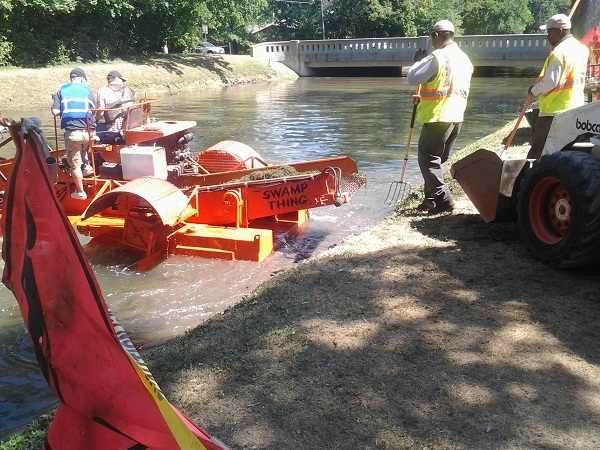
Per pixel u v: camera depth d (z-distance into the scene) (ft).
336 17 185.37
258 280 21.49
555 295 14.97
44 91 88.48
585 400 10.81
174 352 13.23
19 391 15.05
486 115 67.10
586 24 29.22
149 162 24.70
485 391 11.12
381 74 144.05
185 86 109.40
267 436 10.12
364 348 12.72
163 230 23.45
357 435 10.08
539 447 9.64
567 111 17.35
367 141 49.93
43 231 5.31
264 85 118.32
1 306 19.89
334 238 25.62
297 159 43.01
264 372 12.04
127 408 5.46
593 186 15.06
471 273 16.51
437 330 13.35
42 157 5.24
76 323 5.42
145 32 124.06
